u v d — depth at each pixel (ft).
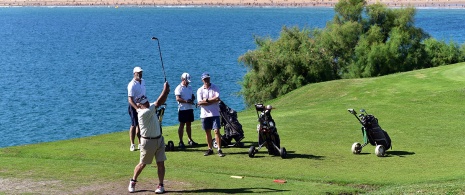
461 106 83.82
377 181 44.91
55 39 436.35
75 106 172.96
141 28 528.22
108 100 182.70
